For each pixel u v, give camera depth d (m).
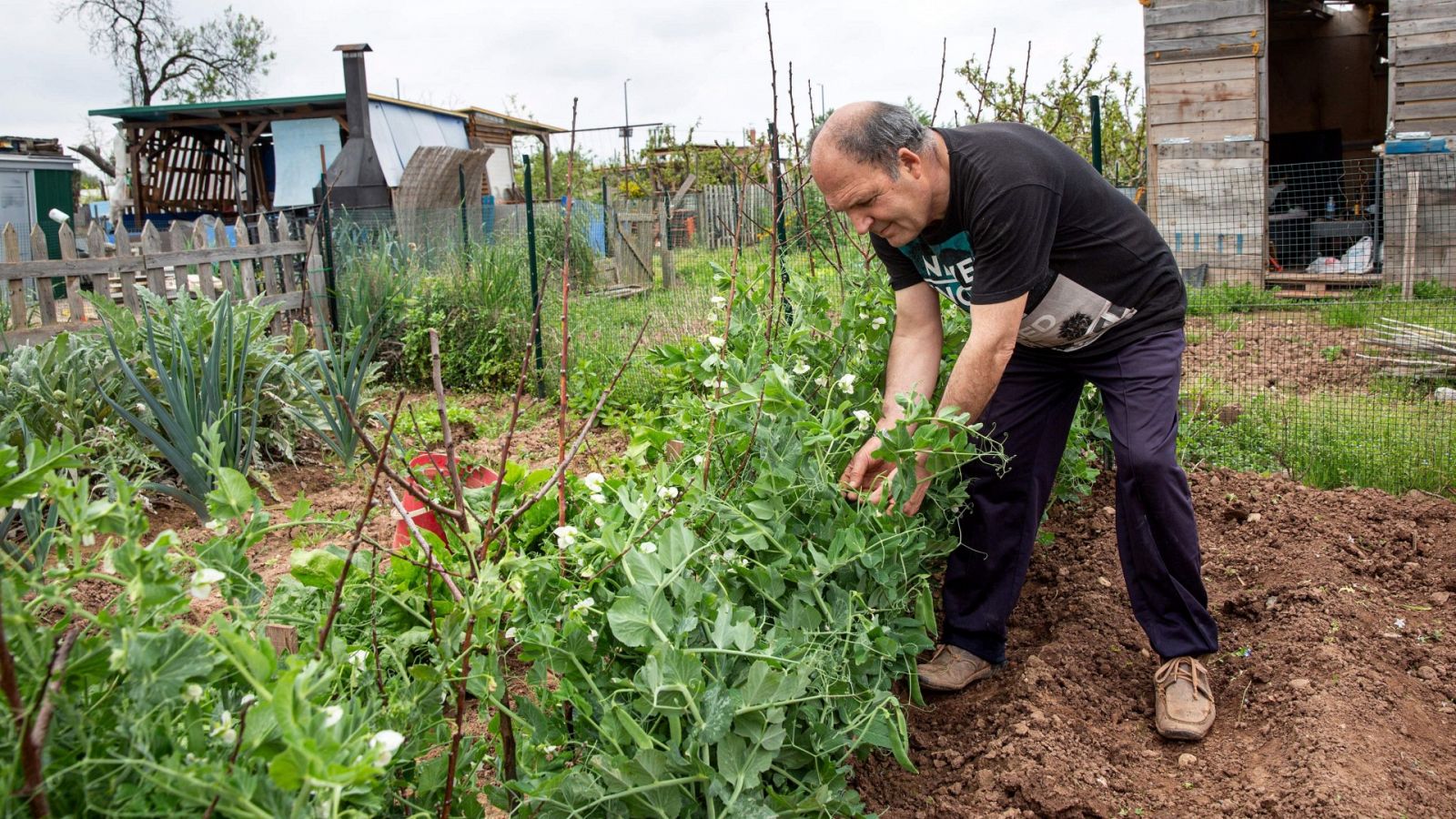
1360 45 14.61
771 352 3.26
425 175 13.33
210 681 1.49
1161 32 11.34
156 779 1.30
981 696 3.13
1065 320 2.87
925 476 2.77
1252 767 2.59
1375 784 2.39
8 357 5.41
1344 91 14.88
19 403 5.03
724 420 2.77
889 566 2.67
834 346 3.40
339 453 5.80
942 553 3.11
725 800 1.91
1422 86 10.60
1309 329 9.09
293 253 8.66
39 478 1.45
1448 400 6.48
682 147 17.58
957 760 2.71
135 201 17.86
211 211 19.12
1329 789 2.35
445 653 1.88
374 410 7.02
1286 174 14.06
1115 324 2.89
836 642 2.42
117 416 5.32
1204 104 11.29
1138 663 3.22
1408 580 3.64
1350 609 3.30
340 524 2.01
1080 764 2.60
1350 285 11.04
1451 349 6.91
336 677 1.83
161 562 1.42
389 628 2.19
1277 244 12.40
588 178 18.16
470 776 2.04
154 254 7.11
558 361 7.82
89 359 5.31
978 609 3.16
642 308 8.50
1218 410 5.83
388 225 9.54
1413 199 10.37
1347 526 4.08
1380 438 5.42
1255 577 3.74
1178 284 2.94
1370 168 13.38
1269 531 4.05
